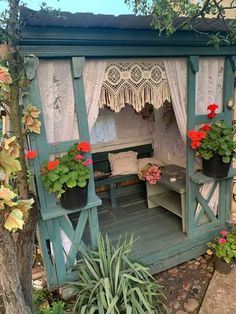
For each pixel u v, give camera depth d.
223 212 2.88
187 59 2.28
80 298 1.88
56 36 1.71
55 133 2.02
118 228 3.11
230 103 2.59
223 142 2.33
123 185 4.03
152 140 4.03
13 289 1.32
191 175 2.57
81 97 1.98
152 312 1.74
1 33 1.49
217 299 2.24
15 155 1.32
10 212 1.07
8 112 1.68
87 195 2.09
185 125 2.47
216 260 2.57
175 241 2.72
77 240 2.23
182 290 2.38
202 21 1.92
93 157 3.69
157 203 3.43
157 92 2.27
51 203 2.06
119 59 2.07
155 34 1.99
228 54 2.42
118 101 2.14
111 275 1.91
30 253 1.68
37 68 1.81
